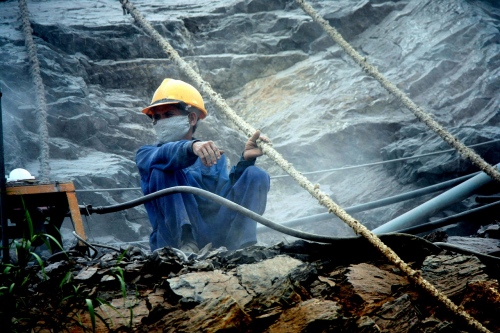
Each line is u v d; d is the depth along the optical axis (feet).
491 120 75.51
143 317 17.78
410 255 21.33
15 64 73.97
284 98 88.07
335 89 86.02
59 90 74.54
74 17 93.35
